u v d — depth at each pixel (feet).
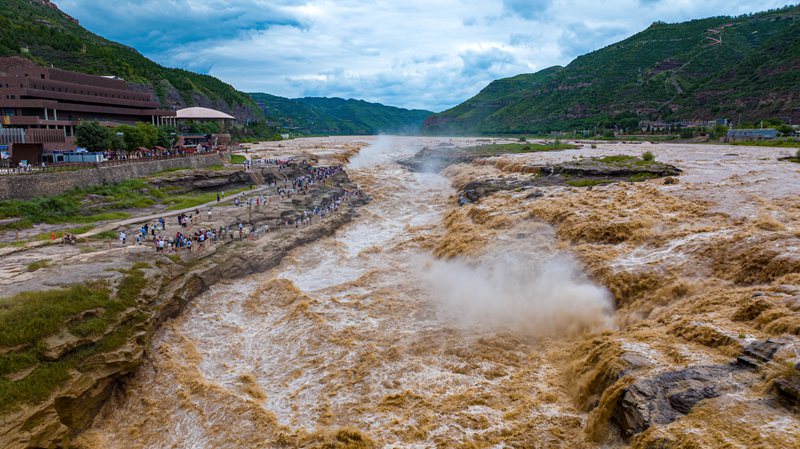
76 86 305.73
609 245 126.62
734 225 121.90
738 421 58.95
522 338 103.55
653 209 144.36
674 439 58.85
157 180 223.30
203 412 87.92
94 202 188.65
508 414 79.71
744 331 75.05
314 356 103.30
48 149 229.25
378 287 136.67
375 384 92.12
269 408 88.22
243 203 205.26
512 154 336.29
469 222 175.83
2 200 169.89
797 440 54.39
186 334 114.52
